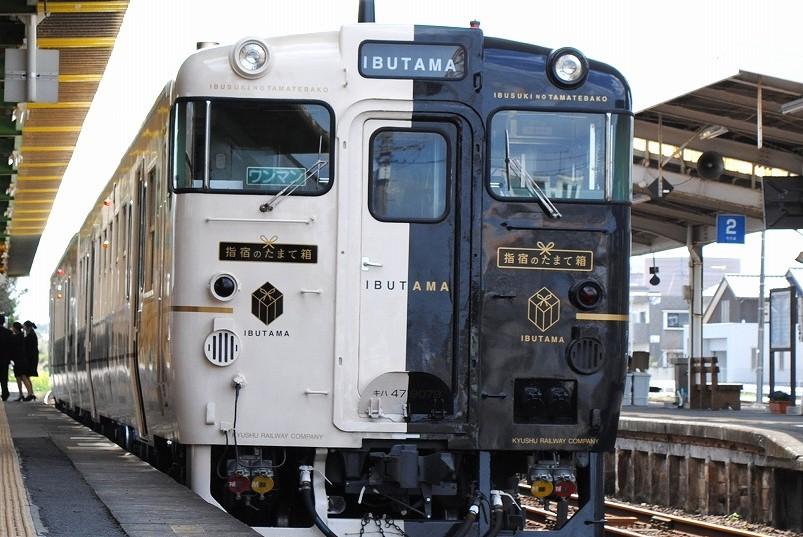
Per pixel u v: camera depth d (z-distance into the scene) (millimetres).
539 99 28156
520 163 28062
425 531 27375
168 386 28266
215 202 27422
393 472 27188
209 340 27250
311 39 27969
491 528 27328
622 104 28484
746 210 80812
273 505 28594
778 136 69688
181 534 22734
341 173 27578
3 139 69875
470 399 27594
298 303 27391
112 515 24906
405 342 27547
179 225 27484
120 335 40312
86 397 58969
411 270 27641
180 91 27672
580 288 28047
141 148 35500
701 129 72000
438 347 27641
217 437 27297
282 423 27344
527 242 28000
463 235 27781
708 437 49094
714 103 67062
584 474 28641
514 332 27859
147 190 33531
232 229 27391
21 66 42906
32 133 71188
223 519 24547
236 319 27344
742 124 69125
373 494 28406
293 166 27578
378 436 27375
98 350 50562
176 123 27672
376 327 27516
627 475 56719
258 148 27625
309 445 27344
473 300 27719
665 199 82250
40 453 40875
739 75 57625
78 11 44781
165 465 35562
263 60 27578
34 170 84375
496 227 27906
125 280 39156
